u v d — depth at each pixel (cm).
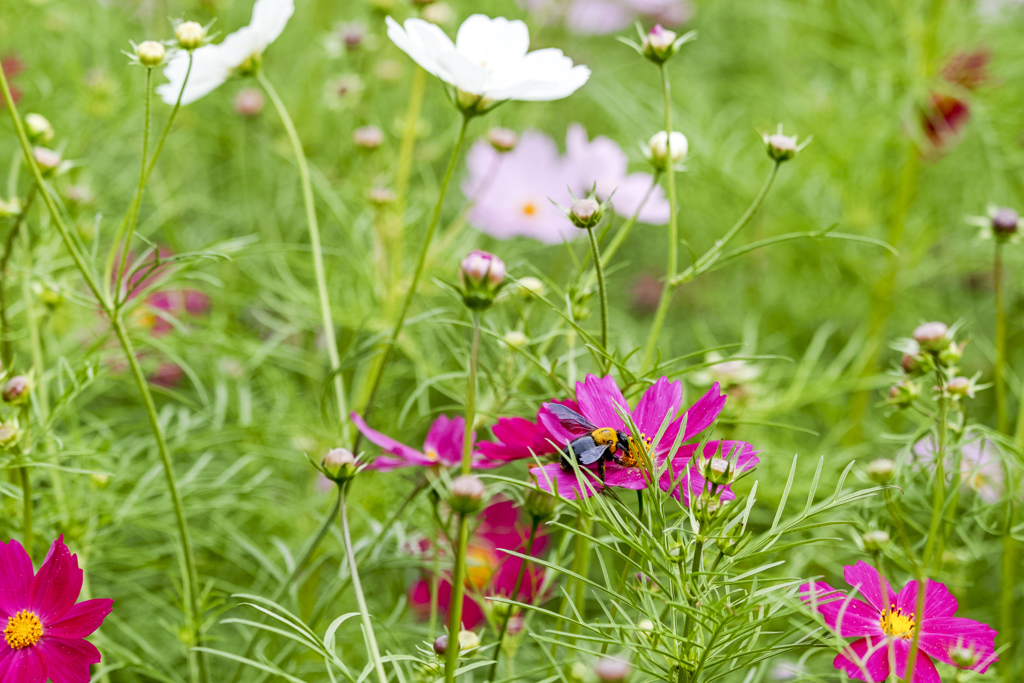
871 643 149
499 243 240
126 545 186
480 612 176
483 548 176
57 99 223
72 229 164
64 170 163
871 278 231
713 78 316
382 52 243
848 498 148
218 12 238
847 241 228
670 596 147
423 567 166
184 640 162
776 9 270
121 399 216
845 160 228
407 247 208
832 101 247
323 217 238
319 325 203
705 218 268
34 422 161
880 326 230
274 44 274
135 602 182
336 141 252
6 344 162
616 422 150
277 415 193
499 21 160
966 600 181
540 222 206
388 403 203
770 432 206
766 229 259
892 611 150
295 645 166
